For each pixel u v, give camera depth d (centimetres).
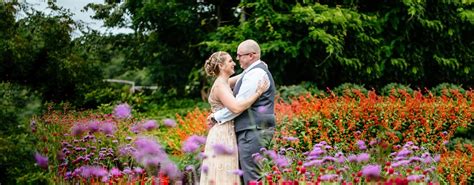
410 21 1124
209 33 1284
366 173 332
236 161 453
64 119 769
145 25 1455
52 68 938
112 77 2100
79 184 470
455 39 1171
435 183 377
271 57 1080
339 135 699
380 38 1127
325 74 1094
